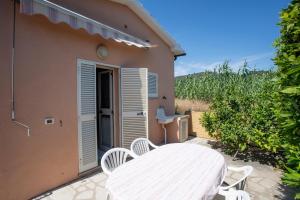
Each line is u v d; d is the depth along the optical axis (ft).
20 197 10.41
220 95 19.45
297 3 7.14
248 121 16.52
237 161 16.46
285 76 7.35
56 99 12.16
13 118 10.10
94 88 14.71
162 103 23.38
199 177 7.50
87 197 10.96
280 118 8.13
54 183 12.06
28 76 10.75
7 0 9.86
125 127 17.62
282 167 14.19
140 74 17.81
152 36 21.80
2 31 9.69
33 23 10.95
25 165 10.63
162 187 6.75
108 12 16.46
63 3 12.91
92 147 14.57
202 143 22.20
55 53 12.09
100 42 15.21
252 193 11.14
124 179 7.36
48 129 11.75
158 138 22.40
